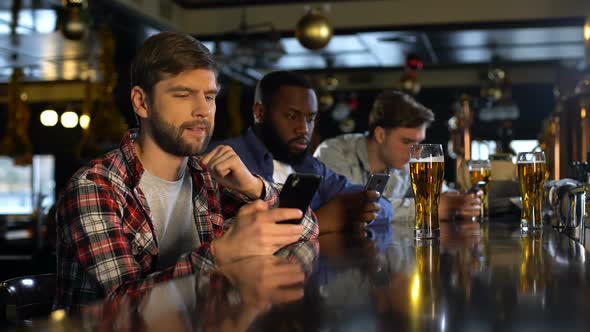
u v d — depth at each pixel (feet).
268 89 9.78
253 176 5.74
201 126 5.26
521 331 1.99
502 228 7.00
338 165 11.83
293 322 2.15
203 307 2.46
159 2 26.37
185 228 5.71
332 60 36.45
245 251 4.24
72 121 41.19
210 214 5.80
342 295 2.69
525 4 27.17
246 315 2.29
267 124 9.83
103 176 4.91
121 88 35.06
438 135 42.57
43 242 19.56
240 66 35.94
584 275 3.26
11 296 4.73
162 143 5.28
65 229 4.70
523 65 39.88
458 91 42.11
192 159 5.81
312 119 10.00
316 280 3.15
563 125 10.38
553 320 2.15
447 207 8.58
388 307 2.42
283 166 9.95
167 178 5.48
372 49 32.71
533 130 42.06
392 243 5.29
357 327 2.07
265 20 28.32
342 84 43.88
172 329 2.09
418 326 2.08
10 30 27.30
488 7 27.40
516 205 9.67
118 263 4.54
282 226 4.36
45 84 45.60
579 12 26.76
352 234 6.49
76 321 2.29
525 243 5.14
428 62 37.06
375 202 7.36
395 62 37.04
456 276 3.26
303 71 41.19
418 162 5.72
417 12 27.84
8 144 35.81
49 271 17.70
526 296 2.64
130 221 5.03
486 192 9.14
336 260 4.04
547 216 8.68
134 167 5.11
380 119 11.66
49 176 52.80
